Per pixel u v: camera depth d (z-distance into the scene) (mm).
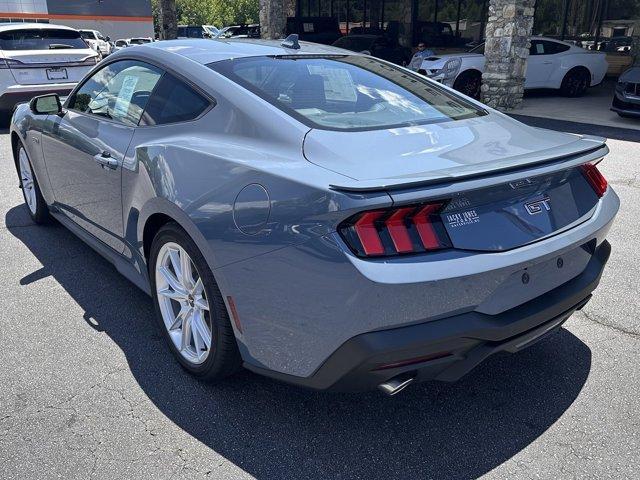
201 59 2969
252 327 2324
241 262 2268
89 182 3508
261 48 3193
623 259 4367
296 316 2154
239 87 2686
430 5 21922
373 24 23641
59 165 3920
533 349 3123
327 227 2002
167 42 3387
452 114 2855
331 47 3588
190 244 2549
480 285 2094
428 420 2562
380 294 1942
